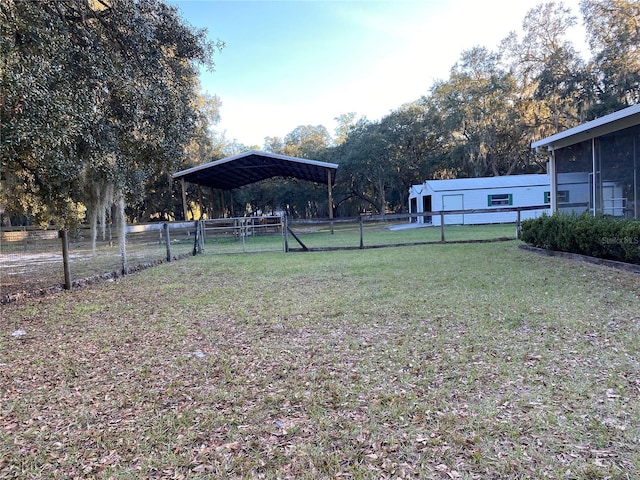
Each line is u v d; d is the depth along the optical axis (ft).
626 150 23.56
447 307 13.28
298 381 8.27
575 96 71.41
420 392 7.52
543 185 66.28
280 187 108.06
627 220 20.49
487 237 39.50
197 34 21.50
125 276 23.53
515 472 5.19
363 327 11.65
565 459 5.40
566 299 13.67
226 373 8.87
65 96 14.11
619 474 5.05
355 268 22.71
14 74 11.92
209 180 71.41
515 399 7.09
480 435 6.05
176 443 6.21
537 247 27.20
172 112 20.65
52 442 6.38
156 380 8.69
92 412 7.34
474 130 84.17
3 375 9.25
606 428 6.06
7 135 12.23
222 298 16.52
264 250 36.11
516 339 10.06
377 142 91.20
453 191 66.80
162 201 86.89
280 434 6.34
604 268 19.03
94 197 20.83
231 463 5.64
